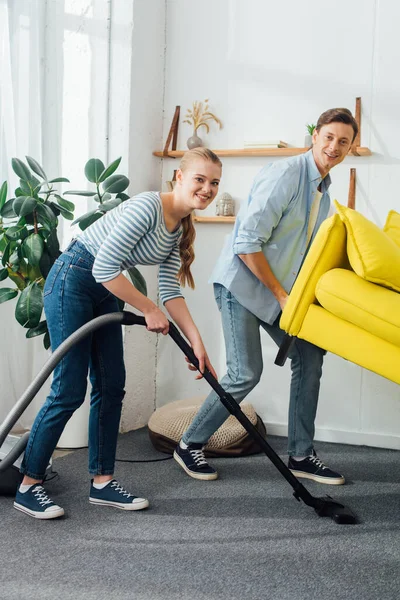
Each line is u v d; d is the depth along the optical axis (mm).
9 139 2916
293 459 2711
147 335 3580
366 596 1688
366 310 2129
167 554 1919
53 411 2154
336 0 3297
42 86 3160
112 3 3285
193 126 3568
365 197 3264
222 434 2996
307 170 2557
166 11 3594
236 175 3488
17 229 2672
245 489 2535
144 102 3424
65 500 2361
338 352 2234
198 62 3547
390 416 3266
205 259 3551
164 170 3629
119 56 3291
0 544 1962
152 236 2096
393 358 2133
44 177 2736
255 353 2619
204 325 3566
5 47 2889
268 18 3418
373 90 3252
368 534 2100
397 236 2805
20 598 1632
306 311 2295
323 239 2266
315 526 2158
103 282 2055
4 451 2525
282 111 3404
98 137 3285
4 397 2979
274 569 1835
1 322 2951
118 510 2273
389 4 3221
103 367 2262
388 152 3230
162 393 3684
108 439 2305
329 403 3350
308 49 3352
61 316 2150
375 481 2680
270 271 2516
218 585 1732
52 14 3193
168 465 2852
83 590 1685
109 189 2910
